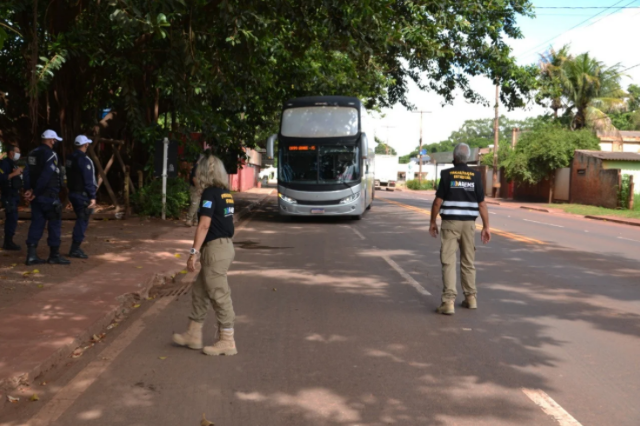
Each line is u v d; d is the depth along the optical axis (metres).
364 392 4.50
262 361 5.23
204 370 4.98
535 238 15.82
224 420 3.98
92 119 19.45
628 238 17.05
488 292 8.41
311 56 21.19
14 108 18.36
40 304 6.73
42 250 10.61
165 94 17.94
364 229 17.28
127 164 21.67
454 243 7.14
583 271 10.41
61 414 4.04
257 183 64.38
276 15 13.73
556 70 39.81
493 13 21.55
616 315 7.13
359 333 6.16
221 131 19.28
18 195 10.47
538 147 37.06
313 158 19.09
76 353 5.39
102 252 10.74
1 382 4.34
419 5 17.48
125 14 10.32
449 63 23.80
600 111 40.19
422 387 4.62
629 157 33.09
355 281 9.09
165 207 17.09
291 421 3.98
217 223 5.36
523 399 4.39
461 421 3.99
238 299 7.76
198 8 13.20
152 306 7.31
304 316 6.87
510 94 24.33
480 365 5.17
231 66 16.44
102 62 14.42
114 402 4.27
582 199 34.53
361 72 23.78
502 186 47.22
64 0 14.59
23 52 13.80
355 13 13.04
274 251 12.44
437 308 7.13
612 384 4.74
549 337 6.11
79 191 9.84
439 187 7.18
